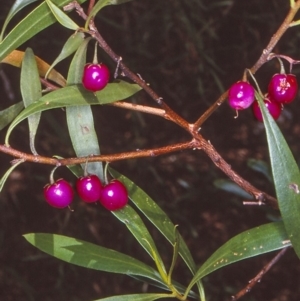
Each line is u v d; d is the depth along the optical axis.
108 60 0.74
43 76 0.39
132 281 0.81
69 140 0.73
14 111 0.38
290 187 0.34
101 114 0.84
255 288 0.84
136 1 0.80
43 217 0.82
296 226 0.34
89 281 0.81
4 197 0.82
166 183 0.86
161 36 0.81
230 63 0.84
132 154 0.36
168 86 0.84
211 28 0.82
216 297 0.82
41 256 0.79
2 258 0.81
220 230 0.85
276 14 0.84
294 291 0.84
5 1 0.69
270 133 0.34
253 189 0.37
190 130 0.37
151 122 0.87
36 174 0.81
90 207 0.82
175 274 0.81
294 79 0.37
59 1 0.36
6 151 0.35
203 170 0.88
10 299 0.80
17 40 0.36
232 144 0.91
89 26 0.36
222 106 0.91
